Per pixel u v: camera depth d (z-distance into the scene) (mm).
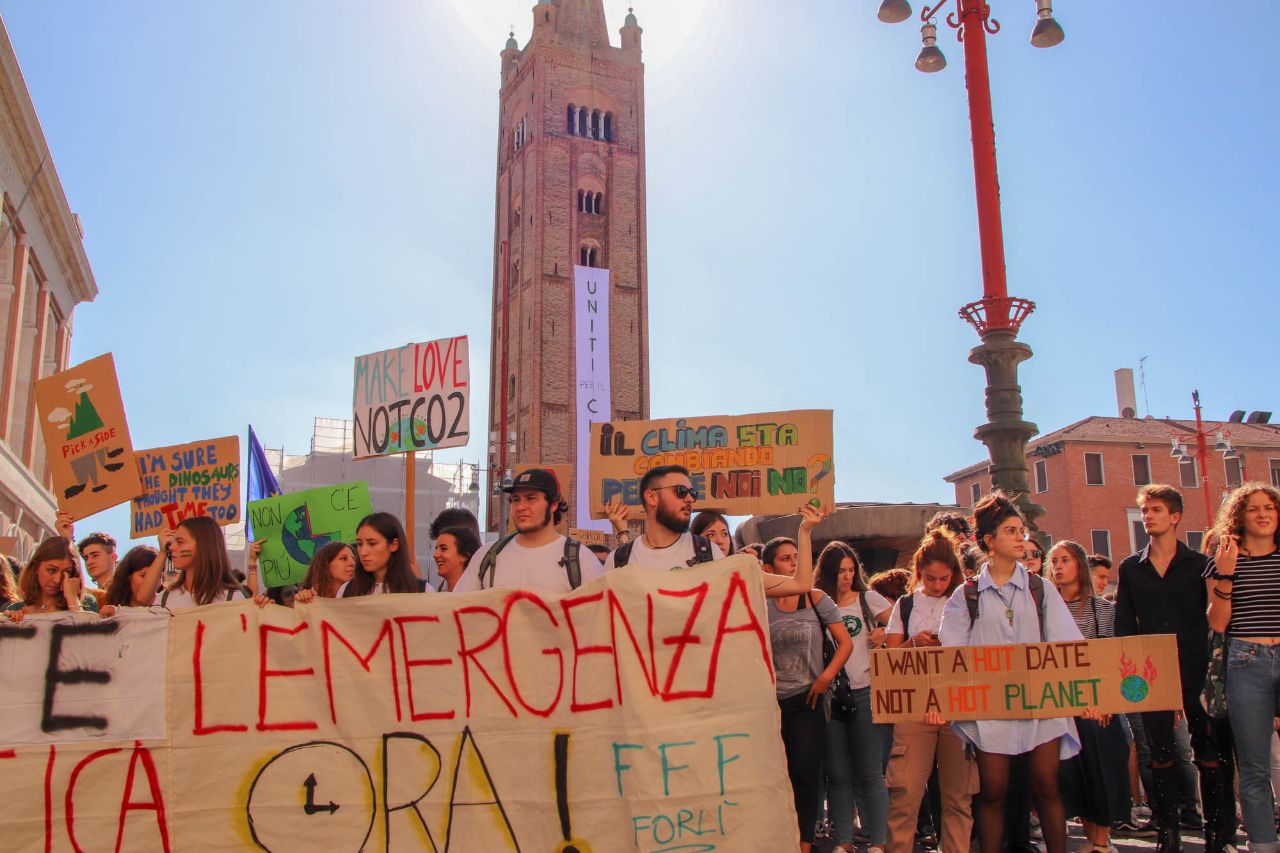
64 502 9219
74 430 9266
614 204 72625
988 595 6500
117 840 5660
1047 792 6242
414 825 5637
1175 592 7078
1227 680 6555
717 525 7930
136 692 5801
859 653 7945
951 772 7172
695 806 5398
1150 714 7164
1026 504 12625
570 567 6195
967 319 13266
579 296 68438
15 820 5648
